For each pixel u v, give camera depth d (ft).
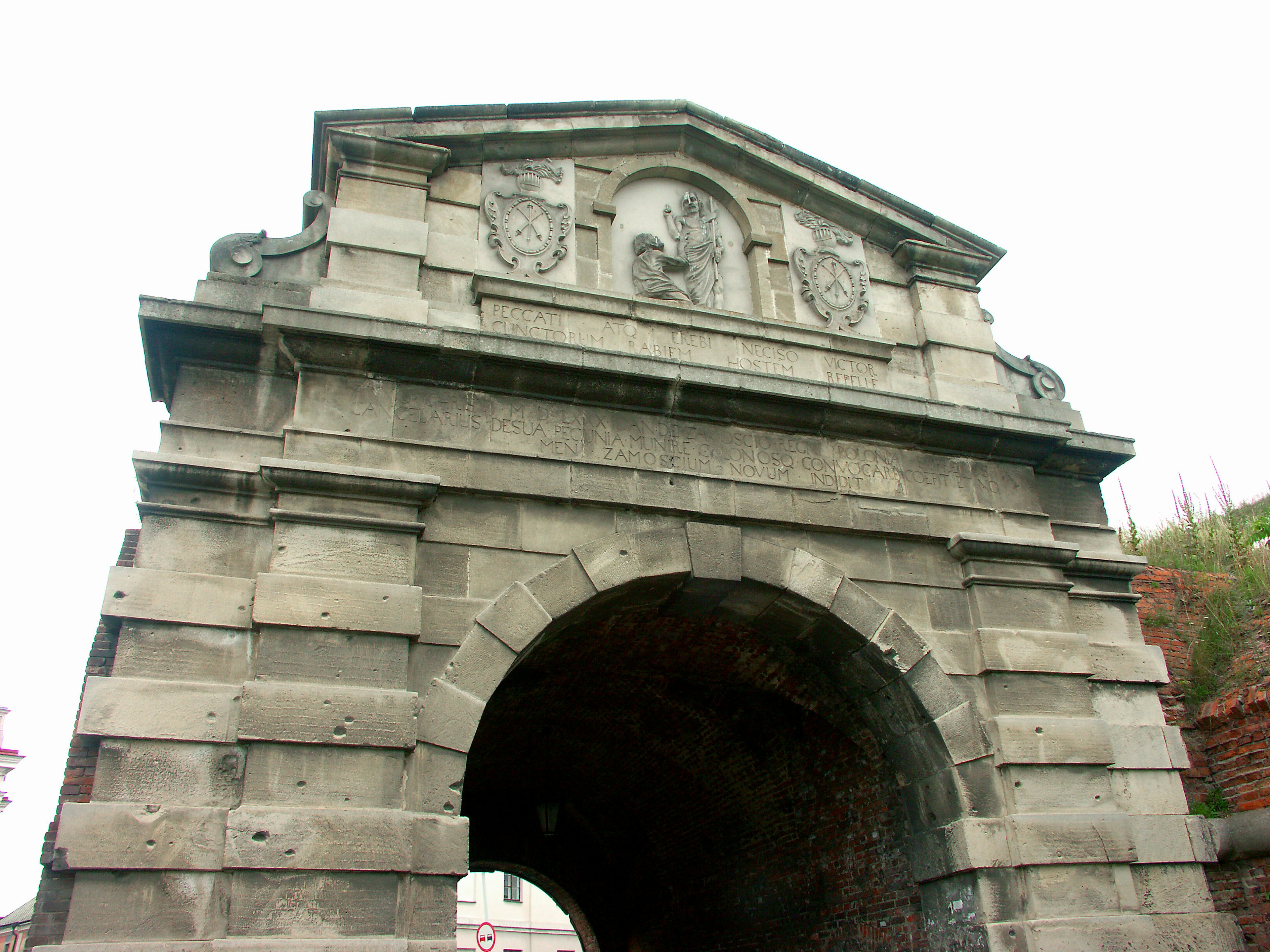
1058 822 28.73
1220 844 32.76
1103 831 28.89
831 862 36.29
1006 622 31.78
